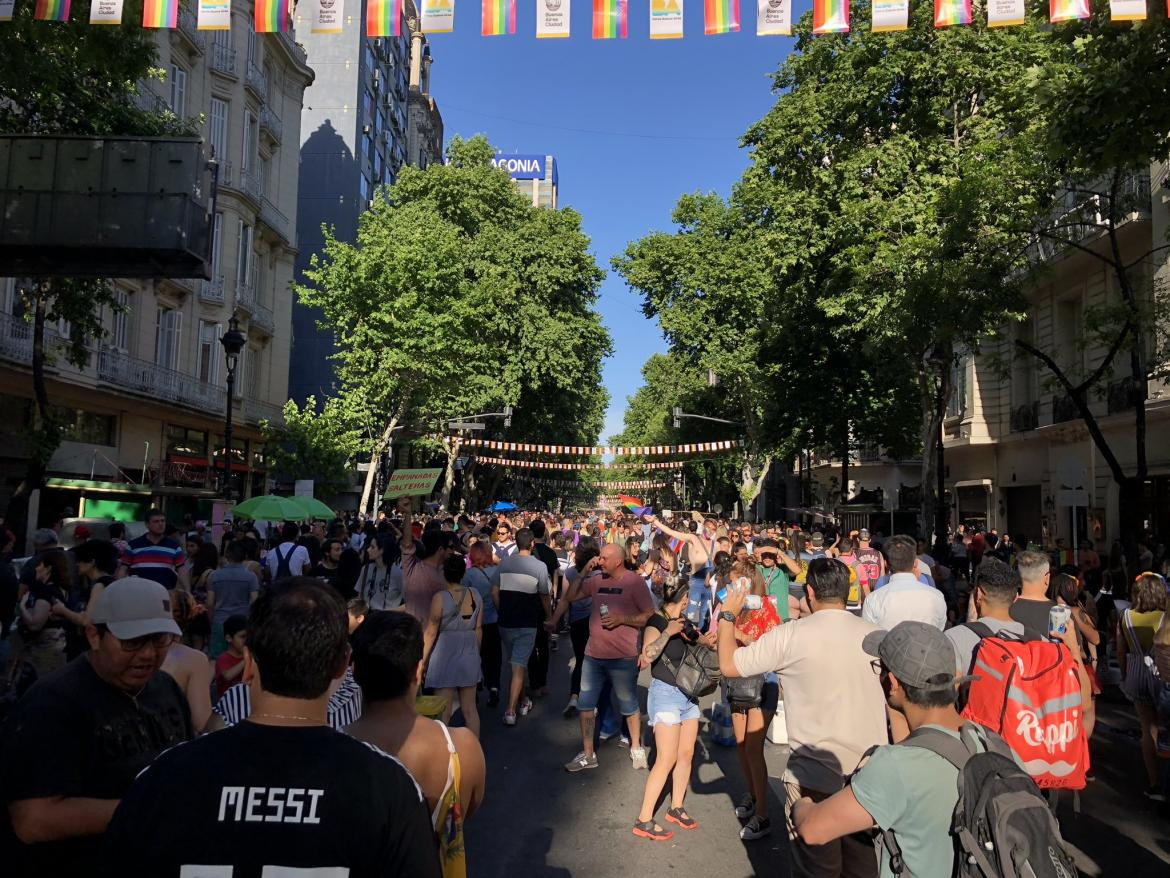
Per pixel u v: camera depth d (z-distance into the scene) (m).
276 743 1.89
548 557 13.31
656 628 6.37
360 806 1.83
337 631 2.02
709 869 5.33
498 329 39.97
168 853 1.76
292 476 33.78
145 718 2.99
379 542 9.95
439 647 7.36
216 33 30.31
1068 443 24.95
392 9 7.23
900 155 20.55
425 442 39.78
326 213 47.81
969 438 30.00
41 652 8.24
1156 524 20.83
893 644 2.89
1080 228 21.42
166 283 27.61
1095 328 14.23
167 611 2.95
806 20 23.08
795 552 14.38
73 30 10.14
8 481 21.02
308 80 37.31
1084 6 6.87
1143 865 5.47
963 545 22.48
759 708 5.99
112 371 24.27
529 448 32.97
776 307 27.39
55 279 14.63
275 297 35.62
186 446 29.55
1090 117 9.41
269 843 1.78
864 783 2.67
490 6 7.23
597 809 6.48
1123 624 7.08
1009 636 4.45
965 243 16.55
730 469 53.81
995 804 2.38
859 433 30.28
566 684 11.58
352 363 30.59
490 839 5.83
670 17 7.20
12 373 20.33
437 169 41.34
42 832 2.62
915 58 20.48
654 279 40.50
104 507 21.92
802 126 22.33
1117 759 8.09
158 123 14.84
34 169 9.66
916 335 17.48
